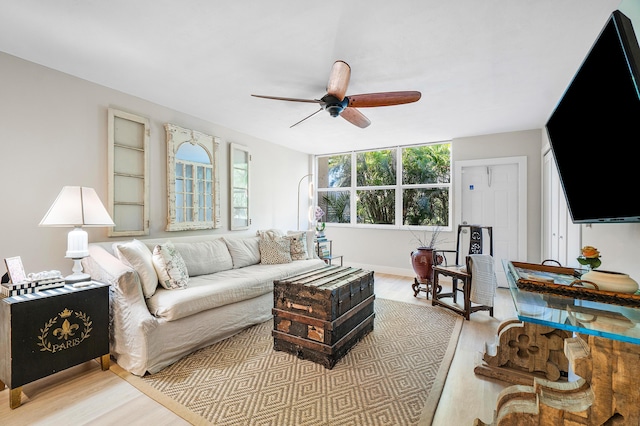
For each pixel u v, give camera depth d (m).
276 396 1.74
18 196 2.24
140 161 3.01
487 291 3.00
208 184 3.72
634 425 1.03
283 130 4.18
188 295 2.26
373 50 2.07
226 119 3.70
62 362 1.82
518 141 4.11
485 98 2.91
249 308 2.79
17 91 2.22
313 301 2.16
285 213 5.26
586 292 1.29
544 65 2.25
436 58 2.17
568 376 1.87
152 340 1.99
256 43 2.01
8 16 1.74
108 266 2.20
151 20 1.78
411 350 2.33
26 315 1.69
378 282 4.59
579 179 1.74
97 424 1.51
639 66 1.11
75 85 2.54
